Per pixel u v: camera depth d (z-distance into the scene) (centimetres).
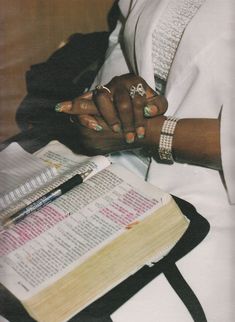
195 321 60
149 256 60
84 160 73
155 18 82
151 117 74
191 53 75
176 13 81
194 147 73
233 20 74
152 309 59
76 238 60
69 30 117
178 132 73
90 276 57
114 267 58
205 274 63
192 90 75
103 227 61
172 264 62
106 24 119
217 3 76
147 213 62
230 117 71
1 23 114
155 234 61
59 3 116
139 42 84
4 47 114
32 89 96
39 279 56
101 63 102
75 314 56
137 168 82
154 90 81
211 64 74
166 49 81
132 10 89
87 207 64
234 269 63
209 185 73
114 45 99
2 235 62
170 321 59
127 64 93
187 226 64
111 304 58
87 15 118
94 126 74
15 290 55
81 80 100
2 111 106
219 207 71
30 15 115
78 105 74
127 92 73
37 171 71
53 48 117
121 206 63
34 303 54
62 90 98
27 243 61
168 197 64
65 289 56
